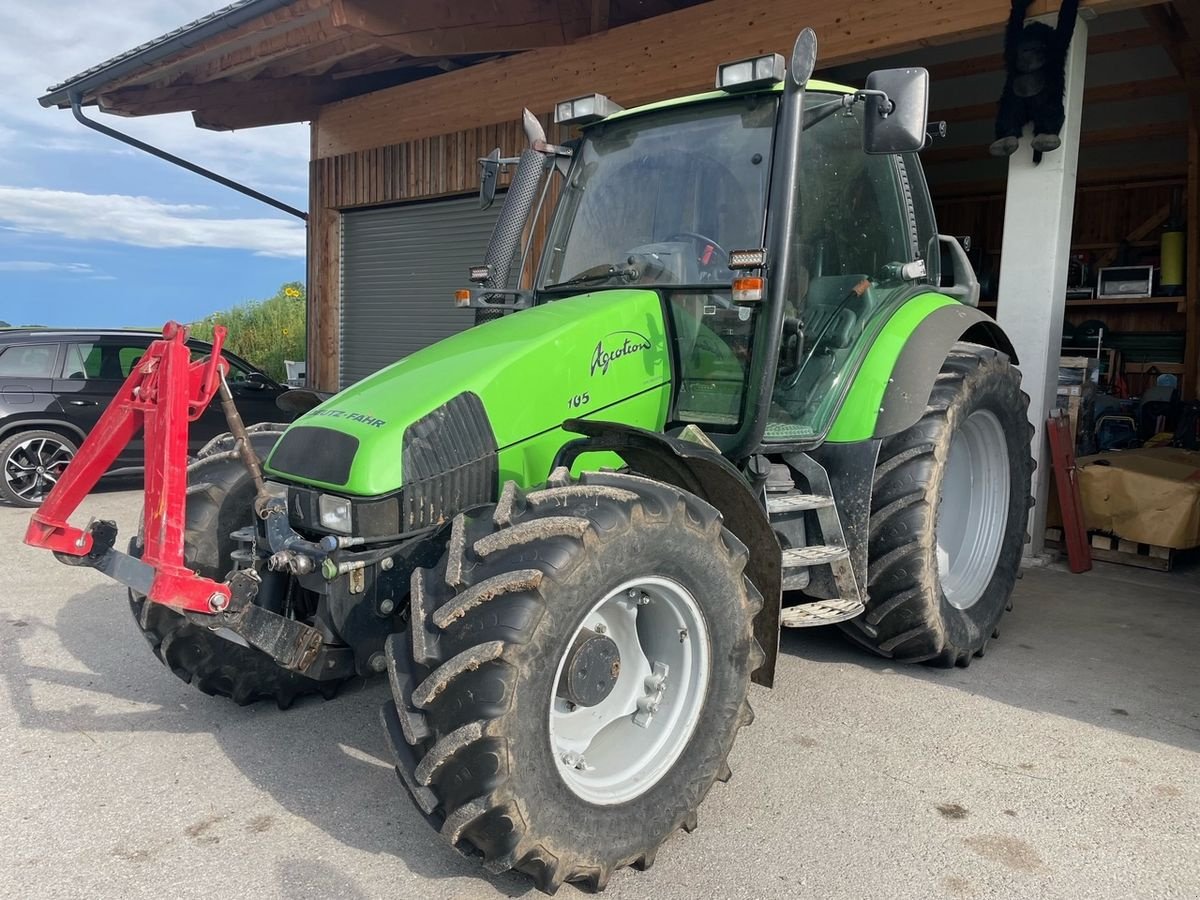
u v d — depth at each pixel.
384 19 6.23
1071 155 5.19
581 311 2.92
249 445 2.66
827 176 3.42
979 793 2.77
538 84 7.63
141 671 3.71
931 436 3.47
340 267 9.73
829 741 3.12
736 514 2.71
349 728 3.23
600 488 2.26
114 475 7.72
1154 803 2.71
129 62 7.42
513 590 2.05
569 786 2.16
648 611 2.52
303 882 2.31
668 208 3.31
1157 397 7.65
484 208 3.87
